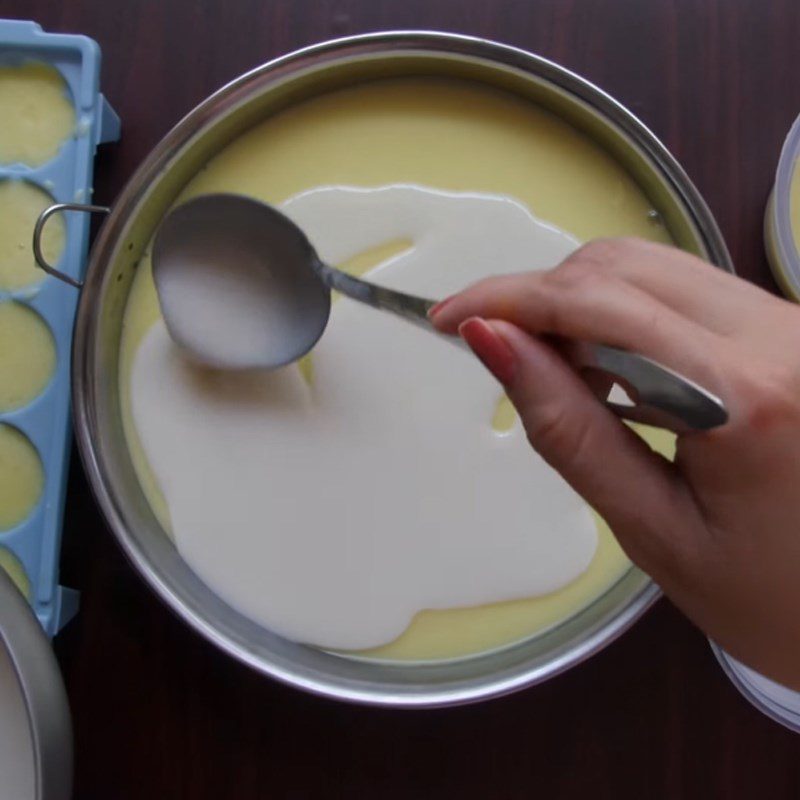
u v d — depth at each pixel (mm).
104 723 504
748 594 339
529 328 355
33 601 473
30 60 498
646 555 352
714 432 320
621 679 518
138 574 479
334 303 505
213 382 502
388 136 517
